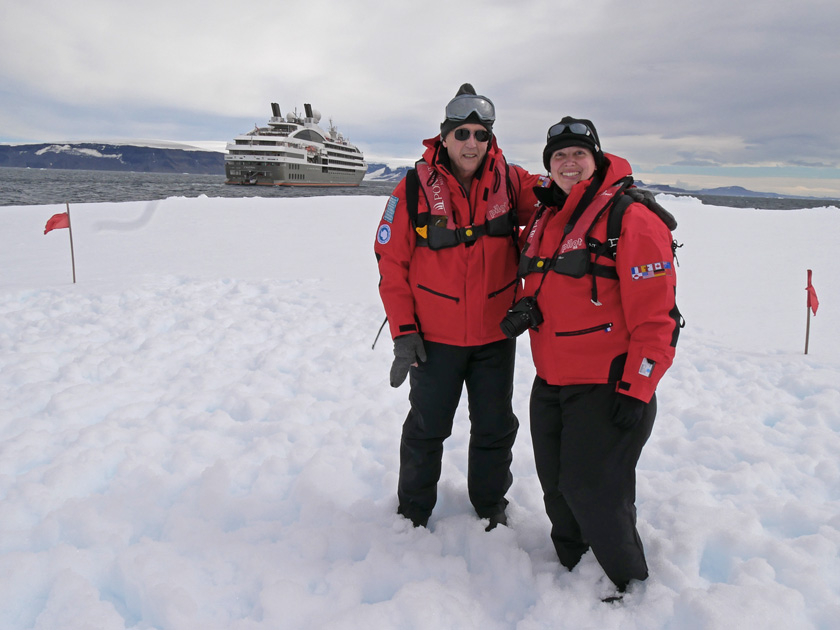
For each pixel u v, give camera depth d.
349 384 3.83
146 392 3.58
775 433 2.94
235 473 2.62
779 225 12.42
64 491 2.42
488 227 1.96
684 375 3.84
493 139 1.98
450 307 1.98
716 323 5.15
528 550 2.10
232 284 6.75
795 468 2.60
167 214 13.87
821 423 3.06
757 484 2.47
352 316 5.41
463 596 1.81
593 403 1.69
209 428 3.11
